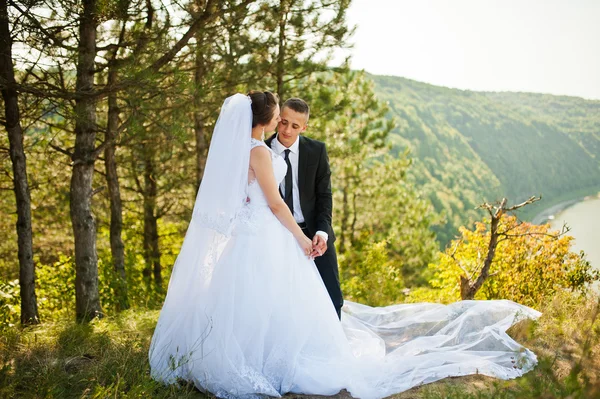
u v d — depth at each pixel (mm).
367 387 3008
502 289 7074
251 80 8320
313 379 3014
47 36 5008
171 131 6051
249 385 2920
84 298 6734
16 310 6477
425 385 3053
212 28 6031
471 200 63469
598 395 2141
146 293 9719
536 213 68250
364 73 18625
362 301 8945
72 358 3350
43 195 11570
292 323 3115
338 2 8750
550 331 3604
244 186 3184
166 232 15180
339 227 20391
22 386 2924
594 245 44438
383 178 23938
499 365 3232
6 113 6012
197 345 2998
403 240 23766
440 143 81375
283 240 3260
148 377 2947
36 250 13211
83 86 5711
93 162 6680
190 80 5805
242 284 3070
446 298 8703
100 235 14141
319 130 10758
